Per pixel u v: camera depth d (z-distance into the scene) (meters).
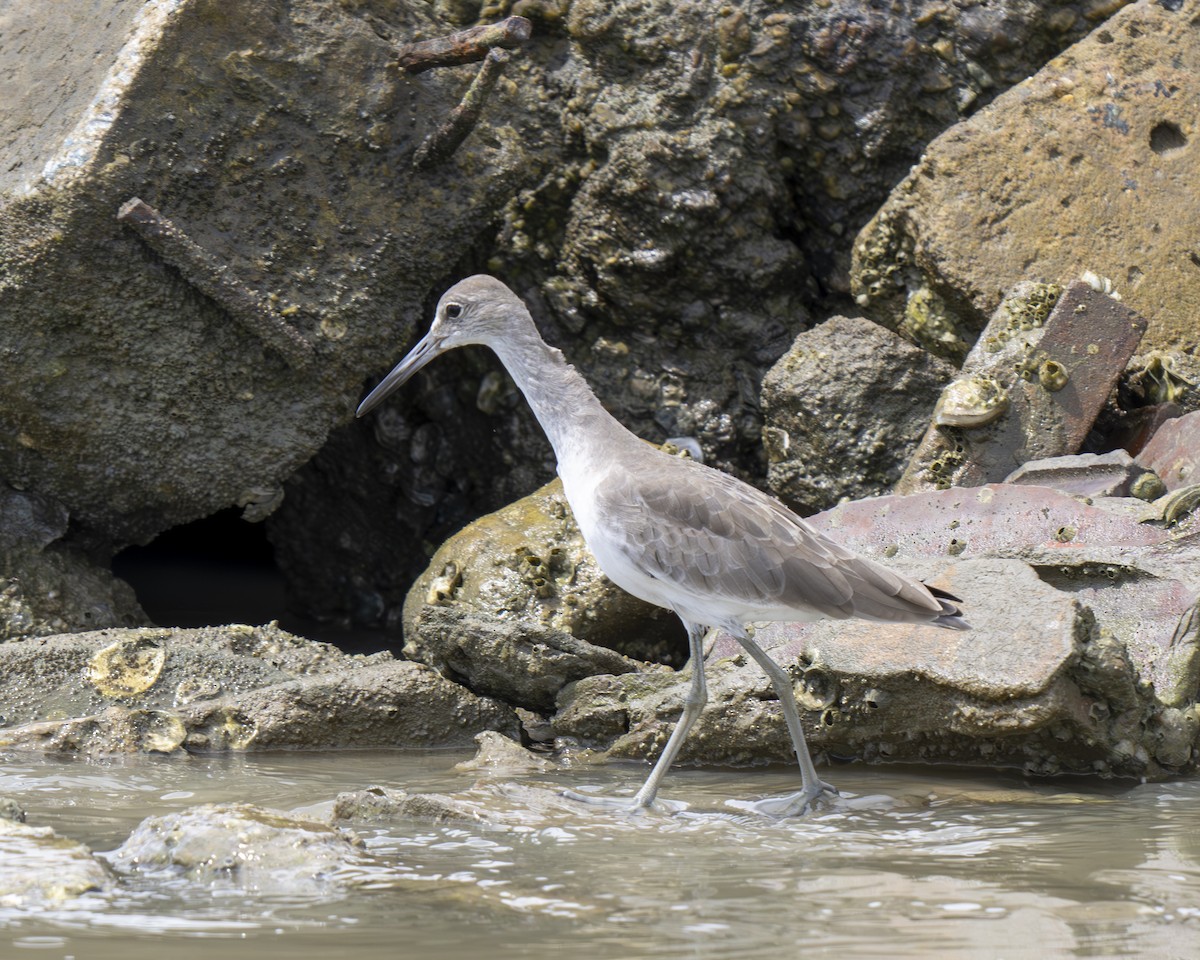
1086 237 14.35
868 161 15.55
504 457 16.41
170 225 12.79
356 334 13.89
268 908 7.12
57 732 11.12
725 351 15.94
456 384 16.42
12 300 12.80
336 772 10.58
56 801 9.47
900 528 11.91
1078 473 12.13
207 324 13.37
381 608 17.11
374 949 6.53
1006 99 14.85
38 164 13.12
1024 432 13.03
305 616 17.33
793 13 15.26
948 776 10.34
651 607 13.05
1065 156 14.55
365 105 13.80
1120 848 8.27
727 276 15.68
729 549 9.54
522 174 14.67
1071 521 11.35
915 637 10.25
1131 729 9.95
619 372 16.05
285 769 10.67
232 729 11.35
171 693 11.68
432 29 14.70
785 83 15.34
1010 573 10.43
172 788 9.93
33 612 13.29
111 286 12.98
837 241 15.95
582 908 7.15
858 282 15.41
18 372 12.98
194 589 18.70
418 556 16.89
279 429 13.83
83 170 12.65
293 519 17.17
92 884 7.38
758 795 9.82
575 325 16.08
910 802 9.54
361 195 13.87
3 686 11.60
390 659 12.41
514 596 13.01
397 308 14.16
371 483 16.91
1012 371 13.16
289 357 13.53
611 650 12.20
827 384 14.19
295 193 13.60
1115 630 10.57
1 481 13.70
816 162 15.62
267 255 13.53
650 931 6.79
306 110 13.62
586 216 15.70
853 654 10.38
